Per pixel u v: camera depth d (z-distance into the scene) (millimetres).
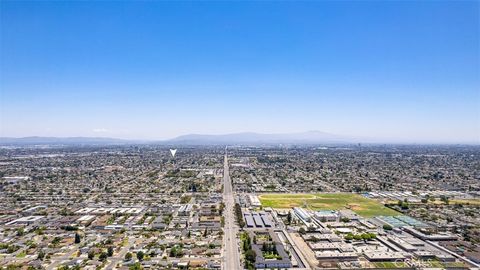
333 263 198750
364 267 193500
